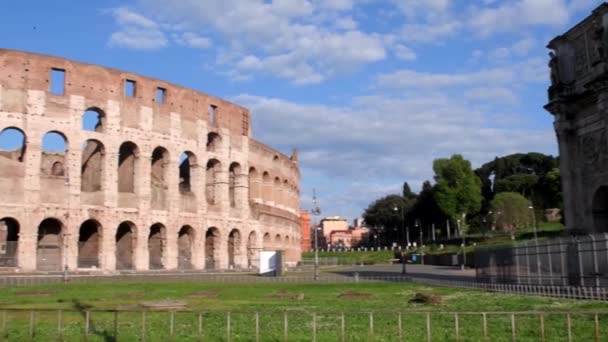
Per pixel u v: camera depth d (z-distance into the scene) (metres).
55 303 41.56
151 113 93.38
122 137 89.31
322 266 132.12
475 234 178.50
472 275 78.62
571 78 53.81
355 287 57.81
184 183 110.25
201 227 99.56
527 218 168.75
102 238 85.69
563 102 53.41
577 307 34.66
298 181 154.00
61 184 82.69
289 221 137.75
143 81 93.06
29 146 80.62
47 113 82.50
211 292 51.72
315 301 43.12
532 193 198.88
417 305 39.00
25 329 28.62
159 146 93.94
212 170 108.50
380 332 27.25
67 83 84.94
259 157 120.75
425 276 77.19
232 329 28.66
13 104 80.19
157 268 94.44
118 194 88.12
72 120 84.50
